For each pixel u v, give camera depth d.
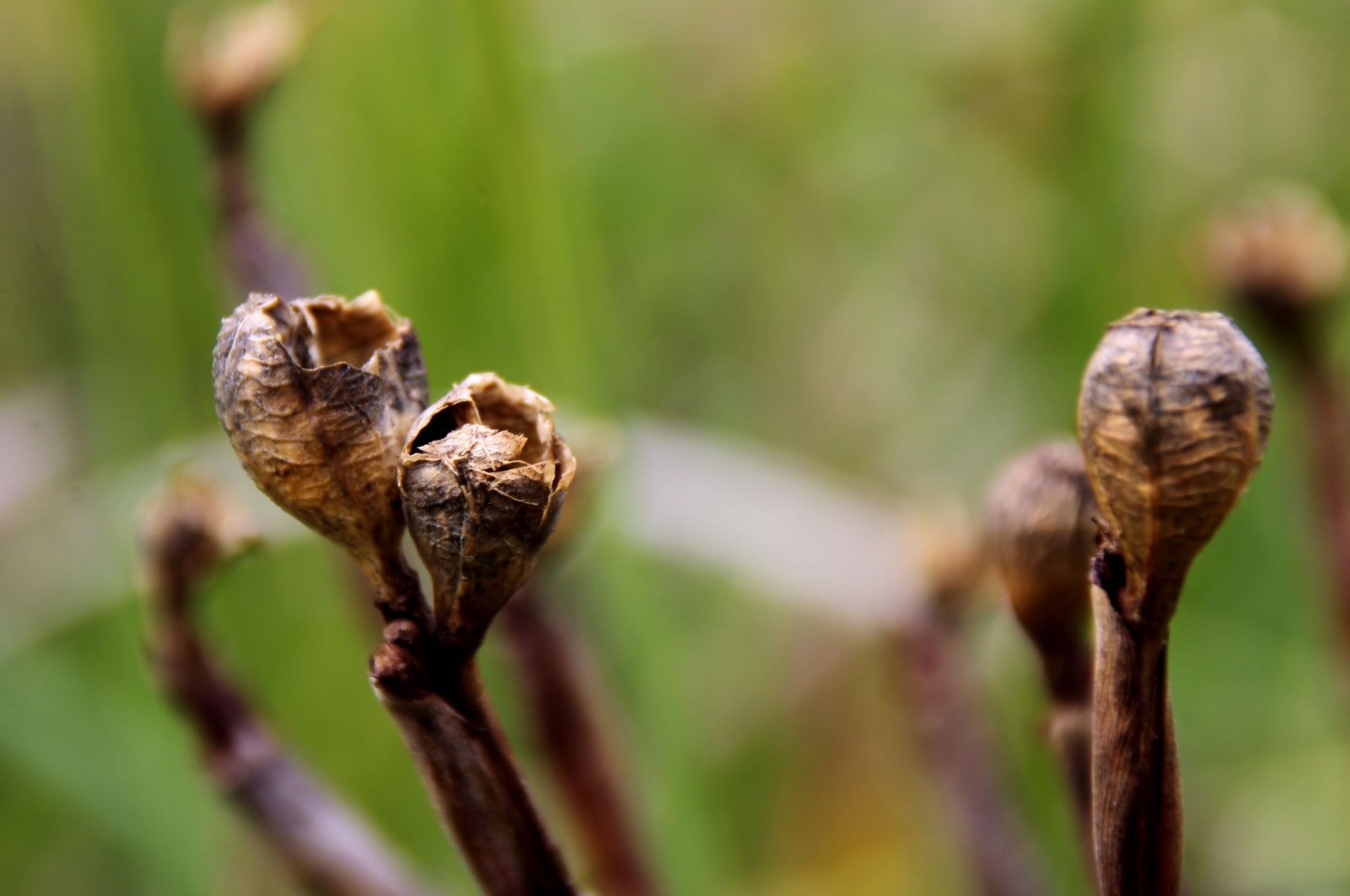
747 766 0.64
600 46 0.74
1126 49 0.59
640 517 0.55
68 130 0.57
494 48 0.43
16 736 0.50
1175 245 0.64
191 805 0.49
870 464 0.76
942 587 0.36
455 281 0.45
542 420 0.26
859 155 0.79
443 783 0.26
